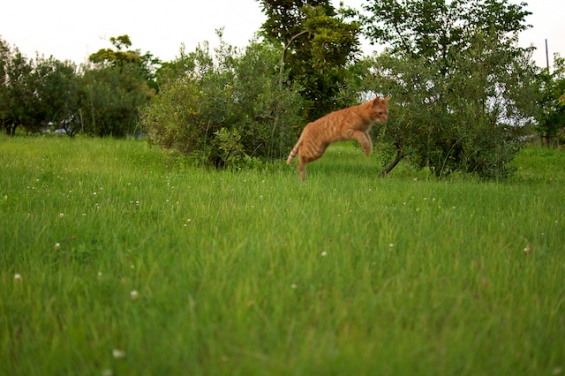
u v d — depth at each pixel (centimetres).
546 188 991
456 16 2250
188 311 362
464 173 1202
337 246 502
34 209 659
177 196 788
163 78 1426
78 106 2467
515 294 414
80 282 424
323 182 938
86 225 585
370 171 1338
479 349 328
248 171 1123
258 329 338
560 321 374
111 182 889
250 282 410
